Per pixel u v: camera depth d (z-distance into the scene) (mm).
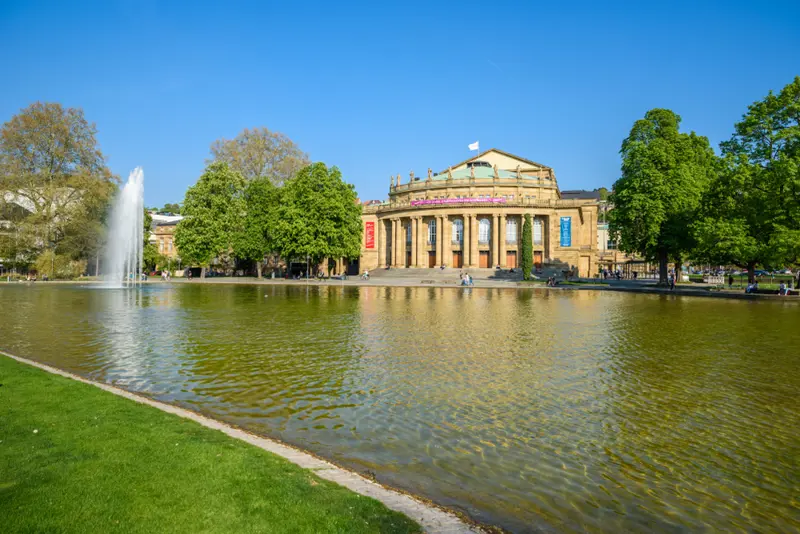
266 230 92125
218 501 6773
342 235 86750
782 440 10688
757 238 49656
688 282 84000
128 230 76688
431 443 10461
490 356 19234
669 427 11453
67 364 17672
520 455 9867
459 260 106688
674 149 64000
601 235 138875
